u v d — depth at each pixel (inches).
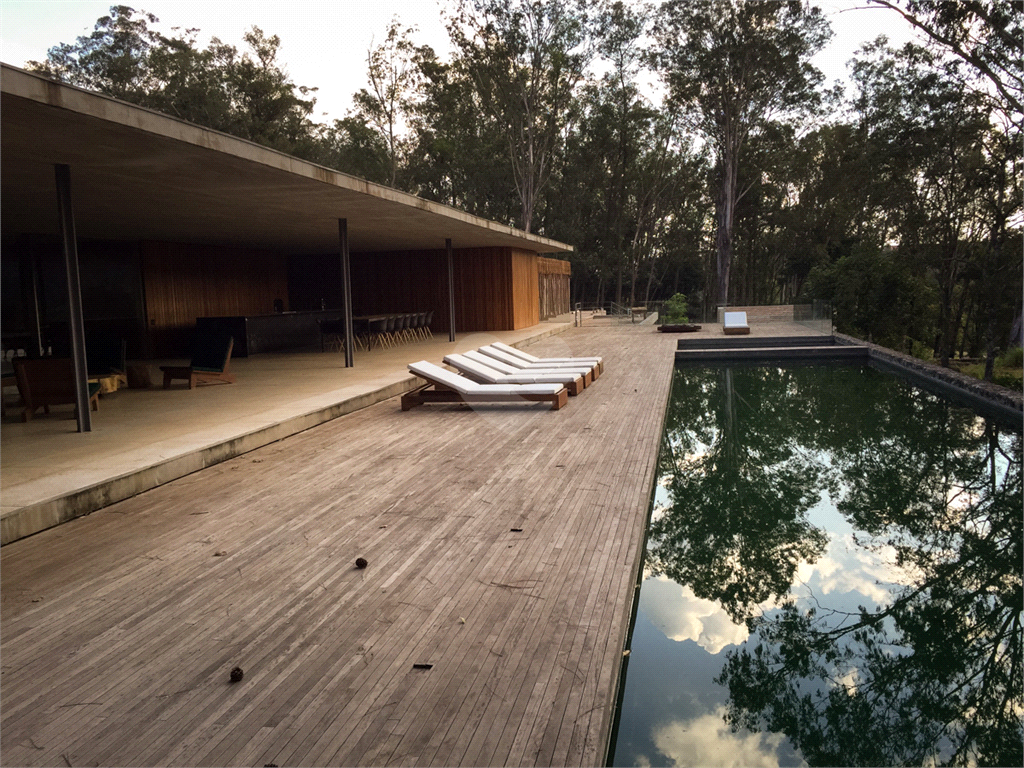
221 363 369.7
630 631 147.5
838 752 109.5
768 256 1641.2
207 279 632.4
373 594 119.3
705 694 124.0
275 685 90.4
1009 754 110.2
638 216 1551.4
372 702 85.9
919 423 367.2
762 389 473.1
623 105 1390.3
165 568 132.6
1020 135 788.0
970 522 220.7
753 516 227.9
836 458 299.3
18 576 129.4
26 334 504.4
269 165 248.1
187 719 83.0
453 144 1487.5
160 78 1261.1
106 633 106.1
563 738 77.4
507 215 1513.3
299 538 148.7
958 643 145.5
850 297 1062.4
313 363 466.0
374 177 1496.1
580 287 1715.1
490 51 1203.9
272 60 1341.0
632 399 335.9
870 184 1029.2
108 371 357.1
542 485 188.9
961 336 1334.9
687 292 1795.0
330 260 771.4
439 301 746.8
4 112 165.0
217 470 210.1
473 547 141.7
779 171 1400.1
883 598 167.2
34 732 80.8
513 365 397.4
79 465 188.9
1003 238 871.1
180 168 254.1
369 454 229.5
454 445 241.1
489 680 90.4
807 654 139.8
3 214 391.9
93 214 399.9
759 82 1227.9
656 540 206.8
